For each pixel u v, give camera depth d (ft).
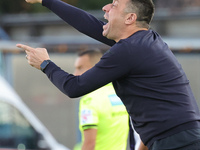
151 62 29.04
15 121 65.51
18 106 66.44
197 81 82.74
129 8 30.14
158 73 29.07
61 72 29.91
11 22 102.12
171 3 104.01
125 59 28.86
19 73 84.79
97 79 29.04
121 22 30.35
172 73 29.43
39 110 85.20
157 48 29.58
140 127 30.01
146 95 29.09
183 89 29.53
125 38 30.48
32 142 65.16
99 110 40.27
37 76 85.20
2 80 67.62
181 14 90.68
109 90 41.29
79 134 83.71
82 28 34.32
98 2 128.67
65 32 98.27
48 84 84.79
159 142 28.99
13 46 84.17
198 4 102.17
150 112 29.12
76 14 34.42
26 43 86.79
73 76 29.60
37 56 30.48
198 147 28.37
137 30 30.45
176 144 28.53
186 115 28.84
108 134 40.55
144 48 29.17
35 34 100.48
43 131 66.44
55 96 84.79
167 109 28.86
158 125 28.94
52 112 84.89
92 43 84.48
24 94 85.10
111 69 28.96
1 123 65.16
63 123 84.43
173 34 91.56
